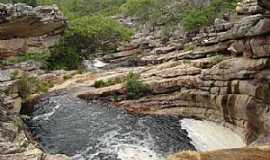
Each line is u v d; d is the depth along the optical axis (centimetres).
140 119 2469
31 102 2803
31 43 4228
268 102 1927
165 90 2794
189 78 2683
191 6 7019
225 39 2797
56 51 4447
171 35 5938
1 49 3906
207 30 4812
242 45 2211
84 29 4897
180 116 2638
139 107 2781
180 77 2792
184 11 6900
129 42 5650
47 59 4278
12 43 4031
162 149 1923
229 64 2270
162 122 2427
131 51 5400
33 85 3222
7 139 1608
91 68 4684
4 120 1786
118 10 9550
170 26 6506
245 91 2122
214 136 2205
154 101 2794
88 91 3027
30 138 1914
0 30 3769
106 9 10056
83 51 5016
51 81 3594
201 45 3419
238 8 2216
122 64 5022
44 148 1870
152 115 2642
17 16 3641
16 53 4062
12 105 2320
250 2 2128
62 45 4544
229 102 2259
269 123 1842
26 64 3866
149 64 4469
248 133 2061
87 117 2409
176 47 4572
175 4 7325
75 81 3566
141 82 2891
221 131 2261
